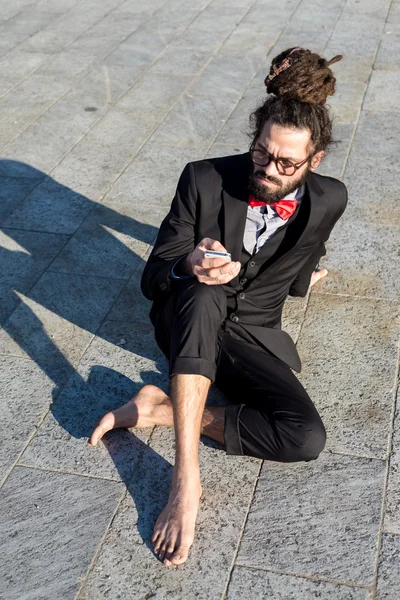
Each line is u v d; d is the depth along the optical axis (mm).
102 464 2920
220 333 2982
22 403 3221
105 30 7520
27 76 6516
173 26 7574
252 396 2881
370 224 4414
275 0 8234
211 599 2428
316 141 2623
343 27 7395
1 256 4199
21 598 2445
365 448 2969
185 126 5586
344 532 2637
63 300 3848
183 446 2582
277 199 2701
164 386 3307
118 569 2525
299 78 2559
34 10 8195
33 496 2795
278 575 2498
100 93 6156
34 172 5059
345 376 3320
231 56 6781
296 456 2736
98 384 3314
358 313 3703
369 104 5867
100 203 4695
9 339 3590
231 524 2676
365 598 2420
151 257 2908
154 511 2727
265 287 2965
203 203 2844
